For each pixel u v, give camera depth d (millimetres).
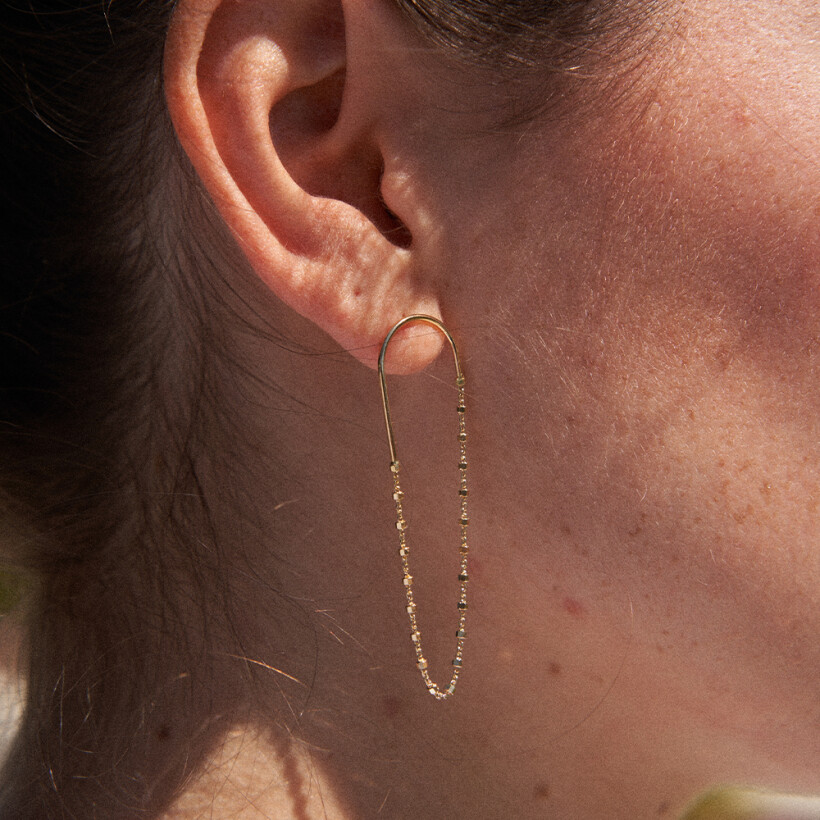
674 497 1094
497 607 1264
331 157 1126
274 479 1270
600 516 1137
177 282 1206
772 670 1149
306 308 1117
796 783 1292
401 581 1288
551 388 1118
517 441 1153
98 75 1148
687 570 1119
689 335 1059
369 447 1238
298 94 1115
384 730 1319
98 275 1190
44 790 1275
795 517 1068
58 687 1295
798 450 1053
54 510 1256
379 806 1309
